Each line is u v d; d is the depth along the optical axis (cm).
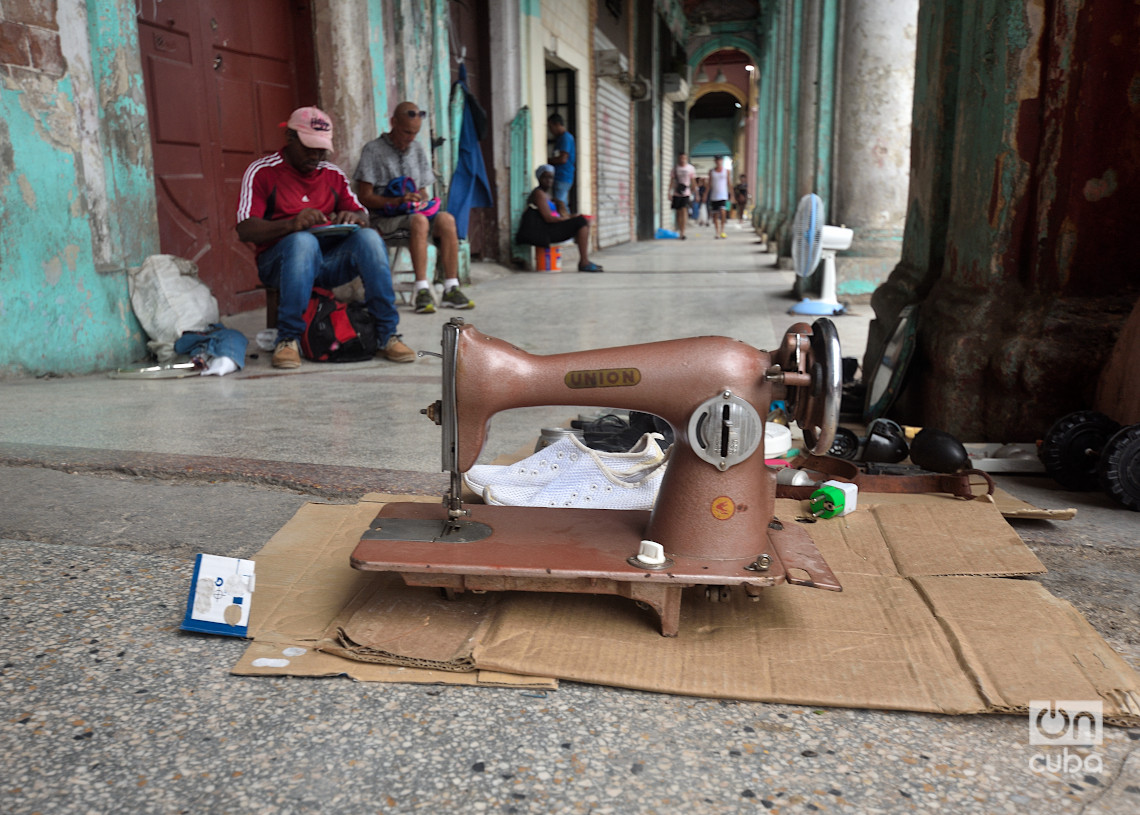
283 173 509
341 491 261
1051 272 297
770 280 1002
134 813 119
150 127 594
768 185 2003
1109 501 258
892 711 147
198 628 169
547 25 1259
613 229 1862
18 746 134
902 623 172
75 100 457
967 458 267
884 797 125
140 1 575
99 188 477
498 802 123
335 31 728
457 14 1045
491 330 625
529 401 175
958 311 321
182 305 502
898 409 391
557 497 228
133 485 273
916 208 399
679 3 2656
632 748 137
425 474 275
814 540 216
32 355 453
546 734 141
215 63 666
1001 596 183
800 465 274
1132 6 272
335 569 199
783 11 1484
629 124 1980
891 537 217
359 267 510
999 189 304
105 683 153
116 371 471
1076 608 187
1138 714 141
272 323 558
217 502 257
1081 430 259
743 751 136
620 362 170
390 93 809
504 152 1170
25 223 439
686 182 2170
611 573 162
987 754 135
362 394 424
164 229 620
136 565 207
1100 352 285
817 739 140
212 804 122
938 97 364
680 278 1049
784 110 1513
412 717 145
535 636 167
